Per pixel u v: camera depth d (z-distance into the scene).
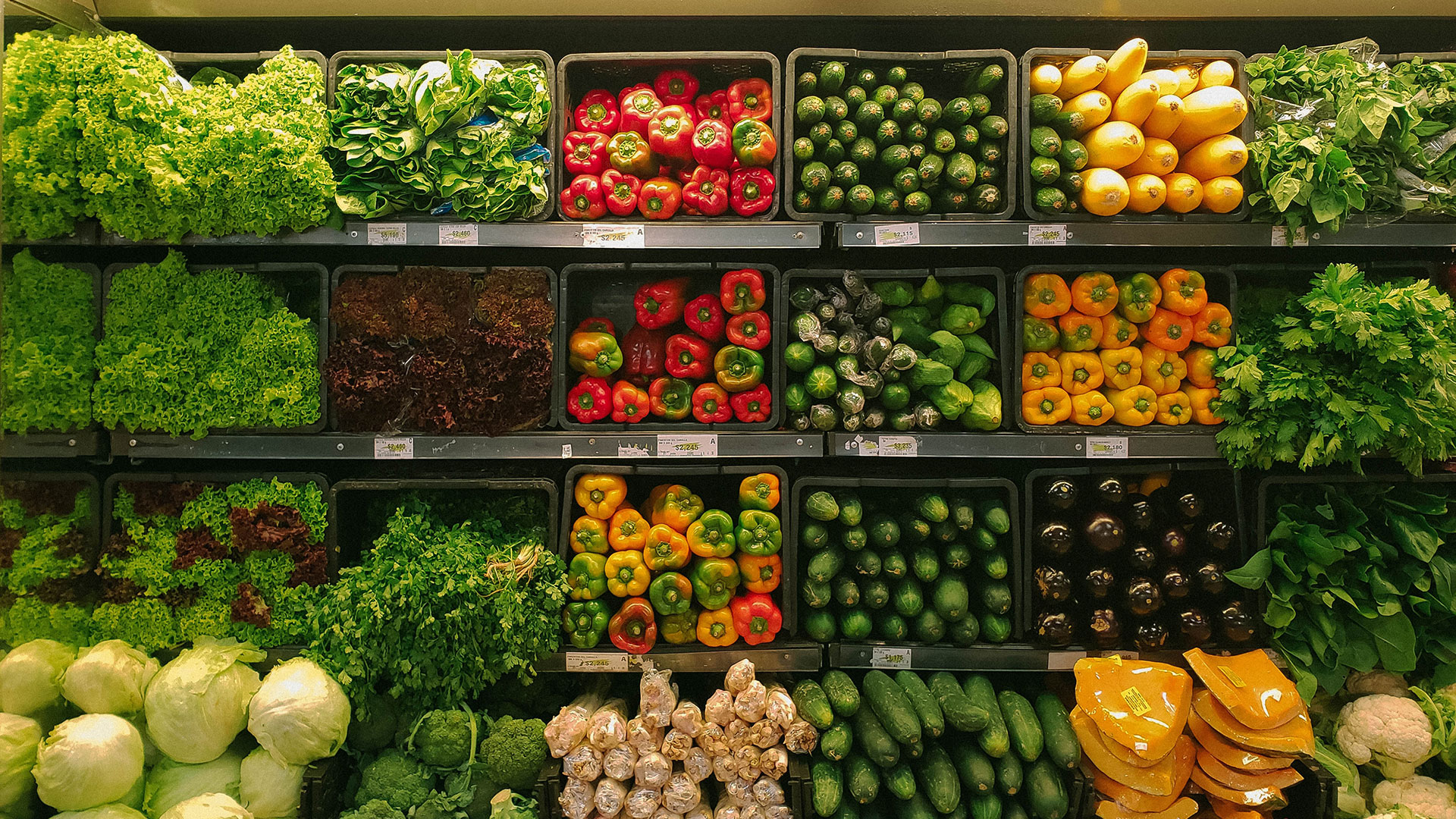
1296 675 2.59
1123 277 2.70
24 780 2.25
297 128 2.38
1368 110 2.41
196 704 2.33
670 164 2.66
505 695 2.72
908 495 2.80
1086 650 2.64
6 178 2.28
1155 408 2.66
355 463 2.86
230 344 2.52
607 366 2.67
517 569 2.52
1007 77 2.54
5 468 2.45
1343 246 2.75
